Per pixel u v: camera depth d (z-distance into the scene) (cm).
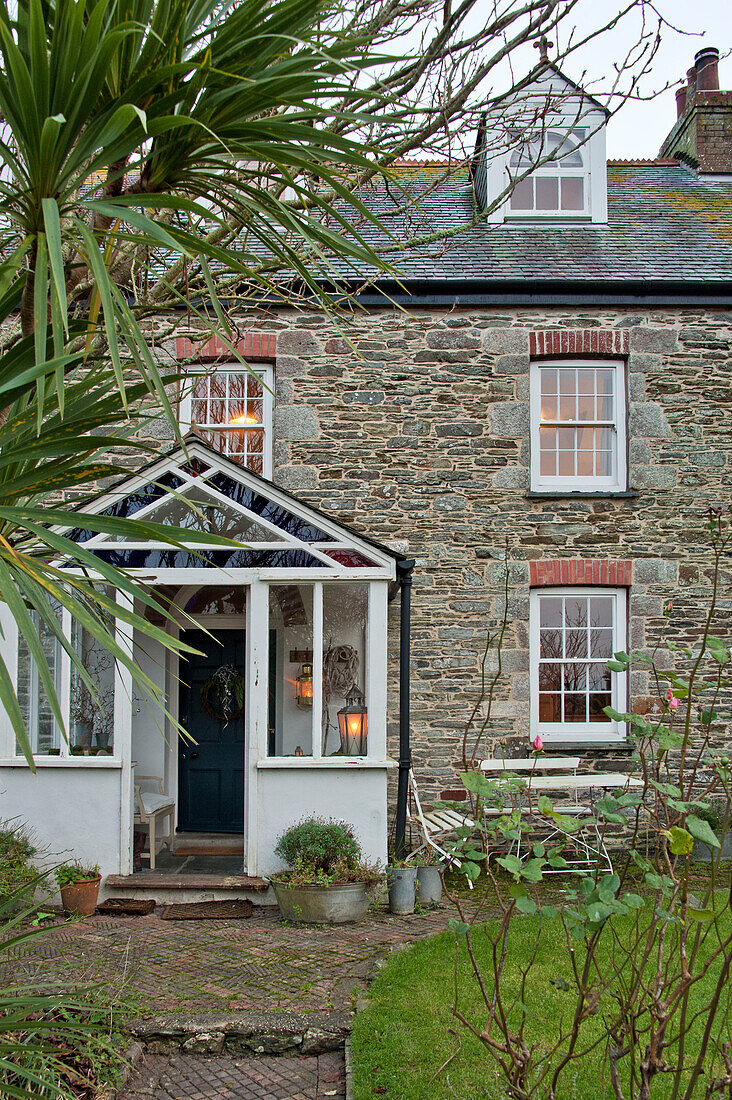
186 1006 465
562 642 886
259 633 734
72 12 208
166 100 239
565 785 750
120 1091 380
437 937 582
